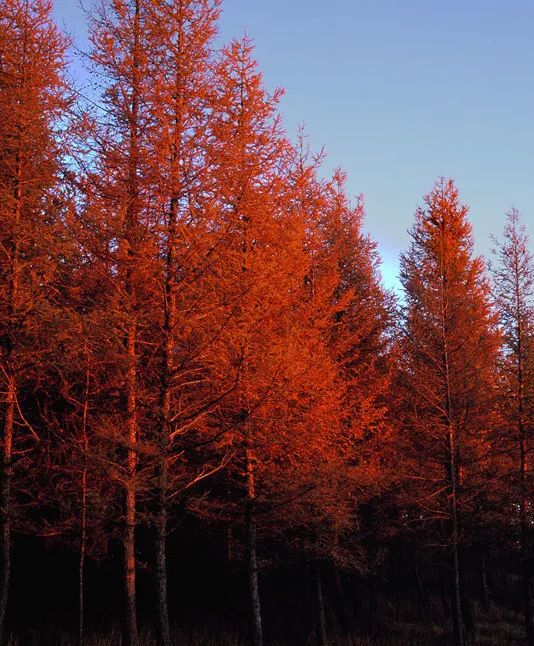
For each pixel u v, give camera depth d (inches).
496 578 1249.4
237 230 452.8
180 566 858.1
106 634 658.8
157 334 438.9
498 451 761.0
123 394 444.8
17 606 737.6
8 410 442.3
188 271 420.8
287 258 493.7
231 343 420.8
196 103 438.0
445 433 706.8
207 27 438.3
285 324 528.7
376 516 812.6
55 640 621.0
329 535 654.5
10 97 449.4
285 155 482.3
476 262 858.1
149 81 433.7
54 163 439.2
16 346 435.5
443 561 800.9
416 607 993.5
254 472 543.8
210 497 562.9
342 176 818.8
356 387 708.0
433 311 728.3
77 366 427.8
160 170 419.5
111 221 405.7
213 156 427.8
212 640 676.1
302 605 909.2
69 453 494.3
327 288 647.1
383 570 991.0
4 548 432.5
